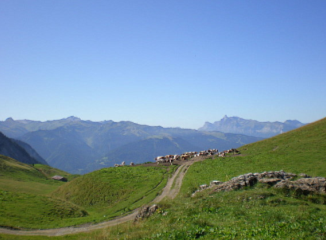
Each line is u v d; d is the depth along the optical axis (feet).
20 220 145.89
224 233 65.98
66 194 253.24
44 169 569.64
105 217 153.99
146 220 99.76
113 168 287.28
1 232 126.82
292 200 90.79
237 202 94.27
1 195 184.03
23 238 118.83
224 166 214.69
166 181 210.59
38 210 168.14
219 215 84.94
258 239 58.39
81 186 253.44
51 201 193.06
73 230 136.56
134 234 82.02
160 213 100.12
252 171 180.34
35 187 342.03
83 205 215.72
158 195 178.60
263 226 67.62
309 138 253.65
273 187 101.96
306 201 90.94
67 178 515.91
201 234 69.10
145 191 196.34
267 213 78.54
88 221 149.18
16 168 454.40
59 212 171.63
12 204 169.27
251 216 78.64
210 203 98.12
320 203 89.51
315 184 97.81
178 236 69.36
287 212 77.25
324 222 65.72
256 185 108.06
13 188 306.55
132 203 177.78
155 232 78.89
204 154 306.96
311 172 152.97
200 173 208.13
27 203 177.58
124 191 213.87
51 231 135.23
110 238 87.86
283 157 207.21
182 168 246.88
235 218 79.30
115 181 238.89
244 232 64.23
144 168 268.41
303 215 72.84
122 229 95.50
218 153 294.66
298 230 62.03
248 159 224.33
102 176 258.78
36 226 141.08
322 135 249.34
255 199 93.86
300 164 177.17
